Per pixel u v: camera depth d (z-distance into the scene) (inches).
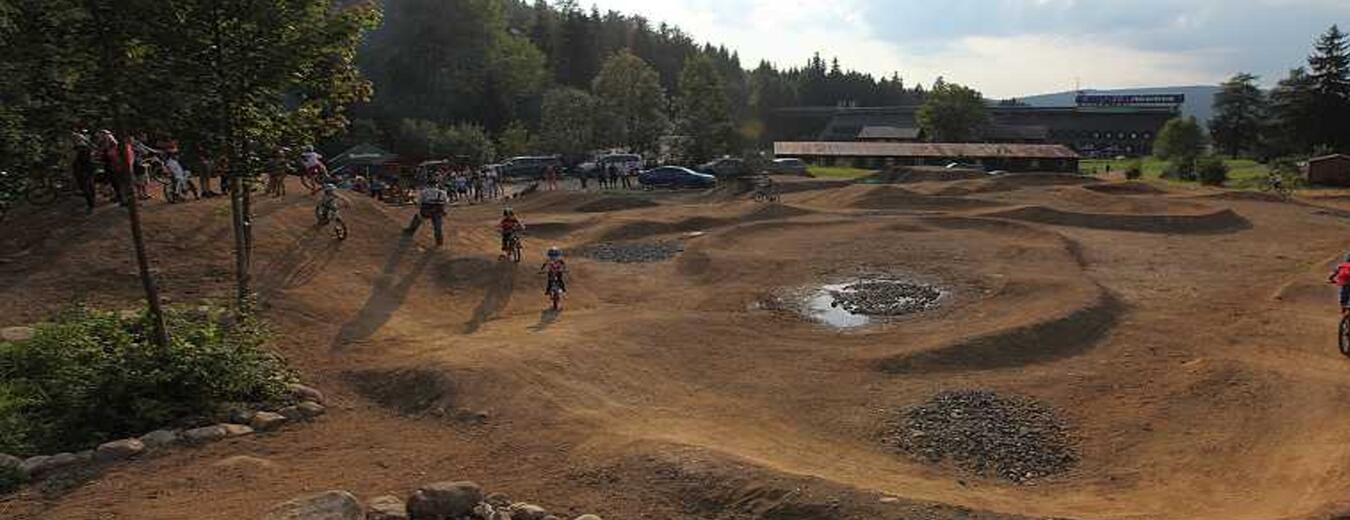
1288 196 1694.1
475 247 986.7
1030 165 3499.0
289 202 932.6
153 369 471.5
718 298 845.2
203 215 811.4
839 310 795.4
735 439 455.8
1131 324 719.1
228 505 356.5
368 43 3722.9
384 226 945.5
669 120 3634.4
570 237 1269.7
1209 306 787.4
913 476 414.3
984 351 625.3
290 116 601.0
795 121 7672.2
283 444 443.8
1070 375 578.6
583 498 365.7
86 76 458.3
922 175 2310.5
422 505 338.6
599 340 635.5
